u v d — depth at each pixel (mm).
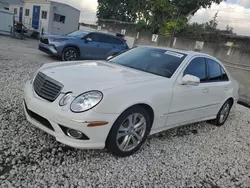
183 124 4004
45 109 2734
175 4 22125
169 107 3441
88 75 3021
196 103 3973
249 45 16906
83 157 2945
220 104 4781
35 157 2785
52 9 23266
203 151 3721
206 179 2980
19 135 3182
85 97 2631
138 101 2936
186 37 20922
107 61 4230
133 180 2699
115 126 2803
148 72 3676
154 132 3447
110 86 2807
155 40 20422
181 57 3943
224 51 14586
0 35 18125
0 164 2557
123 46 12180
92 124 2605
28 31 22734
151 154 3316
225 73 4938
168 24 20891
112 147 2895
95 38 11188
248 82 9836
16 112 3883
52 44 10109
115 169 2828
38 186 2340
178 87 3516
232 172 3230
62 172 2613
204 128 4820
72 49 10477
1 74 6098
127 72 3457
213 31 21719
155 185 2684
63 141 2686
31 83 3262
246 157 3777
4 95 4590
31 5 25031
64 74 2975
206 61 4324
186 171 3064
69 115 2574
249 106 8250
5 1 26891
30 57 9922
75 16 25469
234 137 4617
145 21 23172
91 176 2633
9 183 2303
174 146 3697
